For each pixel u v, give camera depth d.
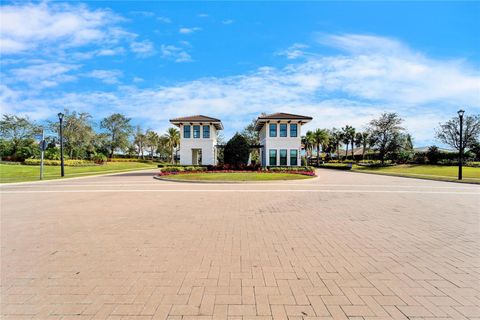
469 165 37.50
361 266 4.18
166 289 3.43
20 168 31.73
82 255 4.66
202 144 30.66
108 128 63.66
